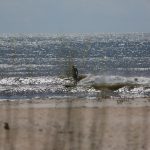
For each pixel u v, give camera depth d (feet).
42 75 606.55
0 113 201.05
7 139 141.18
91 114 187.01
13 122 177.68
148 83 400.26
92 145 114.73
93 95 317.63
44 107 229.66
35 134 153.58
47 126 166.81
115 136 148.87
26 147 134.51
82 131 141.28
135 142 140.97
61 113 193.77
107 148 132.36
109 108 219.82
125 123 173.78
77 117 126.00
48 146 107.45
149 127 167.22
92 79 371.35
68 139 109.60
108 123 171.01
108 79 388.37
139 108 220.43
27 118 188.24
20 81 490.49
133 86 374.63
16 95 361.92
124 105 237.25
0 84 469.98
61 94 346.54
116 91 354.13
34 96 350.64
